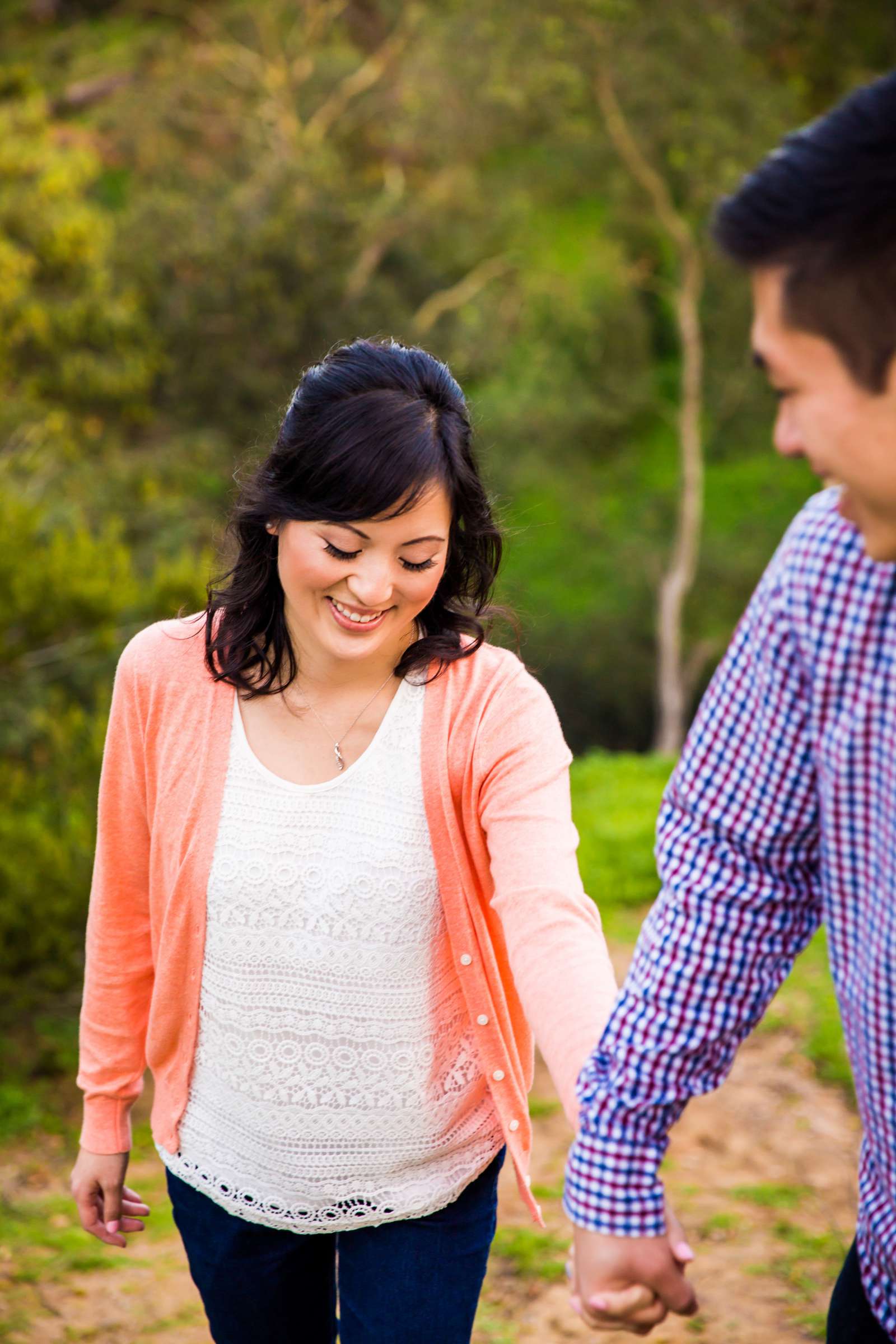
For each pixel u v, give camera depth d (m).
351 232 19.09
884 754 1.20
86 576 4.88
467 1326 1.75
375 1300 1.72
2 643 4.75
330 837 1.64
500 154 20.05
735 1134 3.71
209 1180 1.74
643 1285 1.37
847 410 1.08
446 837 1.64
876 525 1.13
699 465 20.95
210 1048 1.72
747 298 19.98
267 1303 1.80
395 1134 1.70
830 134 1.04
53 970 4.39
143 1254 3.19
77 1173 1.88
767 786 1.32
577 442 21.64
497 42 17.78
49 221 15.48
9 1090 4.21
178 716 1.70
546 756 1.67
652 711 21.30
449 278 21.02
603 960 1.54
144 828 1.77
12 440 14.09
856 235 1.03
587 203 22.09
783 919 1.35
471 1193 1.77
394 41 21.27
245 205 18.58
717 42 17.64
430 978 1.68
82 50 23.73
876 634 1.20
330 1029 1.66
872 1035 1.25
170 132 20.41
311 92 21.05
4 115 15.67
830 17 19.00
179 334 17.80
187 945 1.69
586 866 5.88
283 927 1.64
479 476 1.66
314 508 1.54
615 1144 1.37
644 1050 1.37
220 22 22.28
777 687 1.29
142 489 16.27
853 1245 1.45
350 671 1.67
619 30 17.47
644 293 22.89
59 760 4.66
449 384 1.64
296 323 18.48
